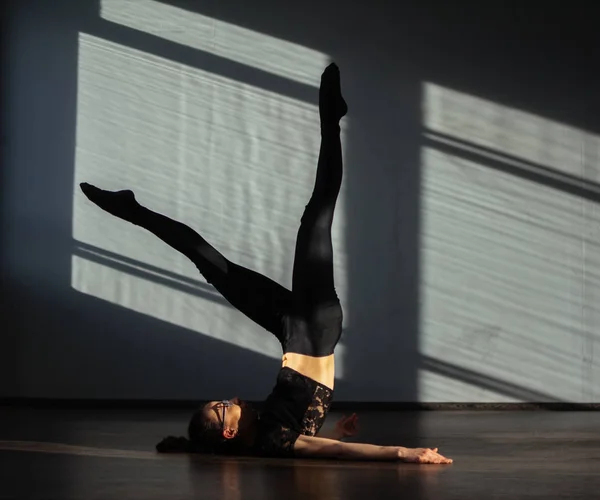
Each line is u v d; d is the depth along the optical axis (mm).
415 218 8156
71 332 8203
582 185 8141
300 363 3857
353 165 8227
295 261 3895
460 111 8219
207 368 8133
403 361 8078
